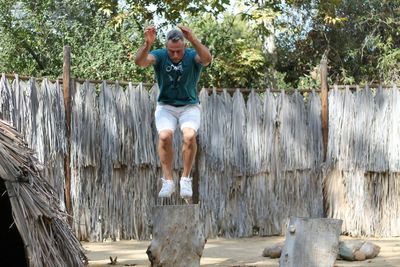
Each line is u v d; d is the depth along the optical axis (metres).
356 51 20.72
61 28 18.62
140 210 11.55
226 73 17.48
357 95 12.20
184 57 7.35
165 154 7.38
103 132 11.38
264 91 12.28
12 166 6.25
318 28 21.06
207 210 11.80
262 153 12.05
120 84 11.66
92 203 11.30
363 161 12.07
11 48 18.55
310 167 12.24
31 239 6.05
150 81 16.97
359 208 12.12
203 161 11.80
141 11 16.83
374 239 11.77
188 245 7.07
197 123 7.46
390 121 12.09
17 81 10.71
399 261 9.03
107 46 17.11
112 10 17.55
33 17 18.88
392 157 12.03
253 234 12.12
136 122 11.55
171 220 7.05
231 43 17.70
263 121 12.11
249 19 16.81
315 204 12.26
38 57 19.12
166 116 7.45
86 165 11.22
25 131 10.70
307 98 12.60
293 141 12.21
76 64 17.34
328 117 12.28
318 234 7.08
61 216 6.63
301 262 7.03
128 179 11.51
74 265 6.44
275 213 12.09
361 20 21.00
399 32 20.94
